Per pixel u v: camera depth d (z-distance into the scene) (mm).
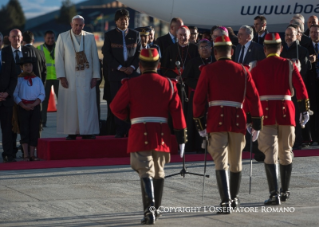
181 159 19500
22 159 20125
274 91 13531
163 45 21688
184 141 12039
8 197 14172
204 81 12516
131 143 11828
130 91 11844
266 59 13758
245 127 12586
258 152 18812
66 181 16125
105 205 13453
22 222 11938
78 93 19891
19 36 21000
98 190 15023
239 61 19734
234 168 12828
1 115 19188
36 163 18938
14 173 17281
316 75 22250
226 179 12523
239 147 12680
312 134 22781
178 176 16750
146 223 11664
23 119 19484
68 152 19688
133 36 20141
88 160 19438
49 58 29281
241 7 30766
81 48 19922
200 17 30969
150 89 11828
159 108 11852
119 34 20062
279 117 13461
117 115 12047
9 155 19359
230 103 12477
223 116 12406
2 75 18984
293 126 13656
